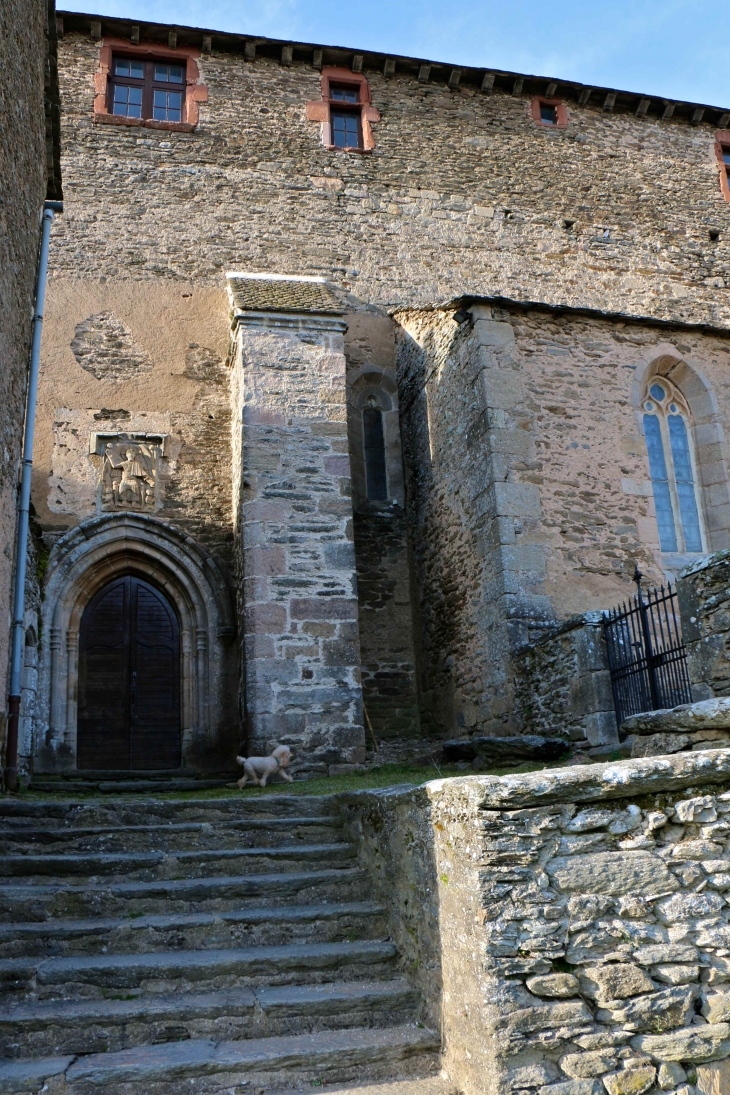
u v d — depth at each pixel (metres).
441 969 4.09
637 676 7.81
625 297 15.14
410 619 12.62
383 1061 3.98
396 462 13.34
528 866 3.71
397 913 4.83
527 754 8.38
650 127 16.38
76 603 11.24
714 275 15.80
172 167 13.64
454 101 15.43
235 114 14.23
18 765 8.27
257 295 11.60
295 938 4.91
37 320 8.91
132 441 12.05
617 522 10.31
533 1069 3.49
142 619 11.59
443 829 4.14
